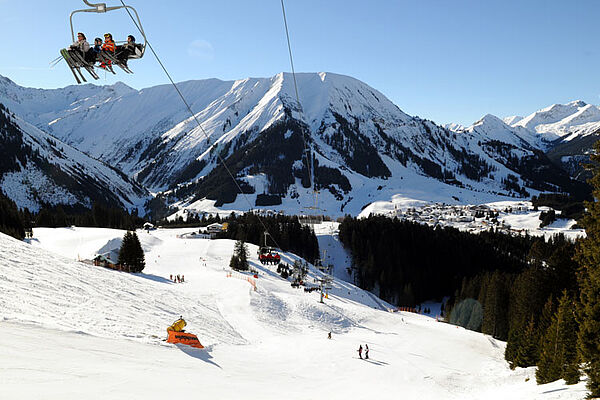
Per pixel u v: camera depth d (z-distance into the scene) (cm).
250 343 3756
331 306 6650
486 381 3466
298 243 13962
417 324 6831
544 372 2841
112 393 1123
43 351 1435
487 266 13575
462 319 8619
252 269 9019
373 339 5141
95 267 5009
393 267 12938
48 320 2030
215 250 10562
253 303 5653
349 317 6275
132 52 1002
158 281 6338
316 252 14088
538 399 1973
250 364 2578
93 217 15862
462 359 4653
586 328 2006
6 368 1134
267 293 6512
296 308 6012
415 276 12575
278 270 9500
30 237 10569
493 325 7062
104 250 8775
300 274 8750
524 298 5875
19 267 3192
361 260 13900
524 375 3631
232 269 8719
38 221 14088
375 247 13900
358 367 3219
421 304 12444
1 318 1742
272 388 1939
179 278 6806
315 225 19750
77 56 970
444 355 4731
